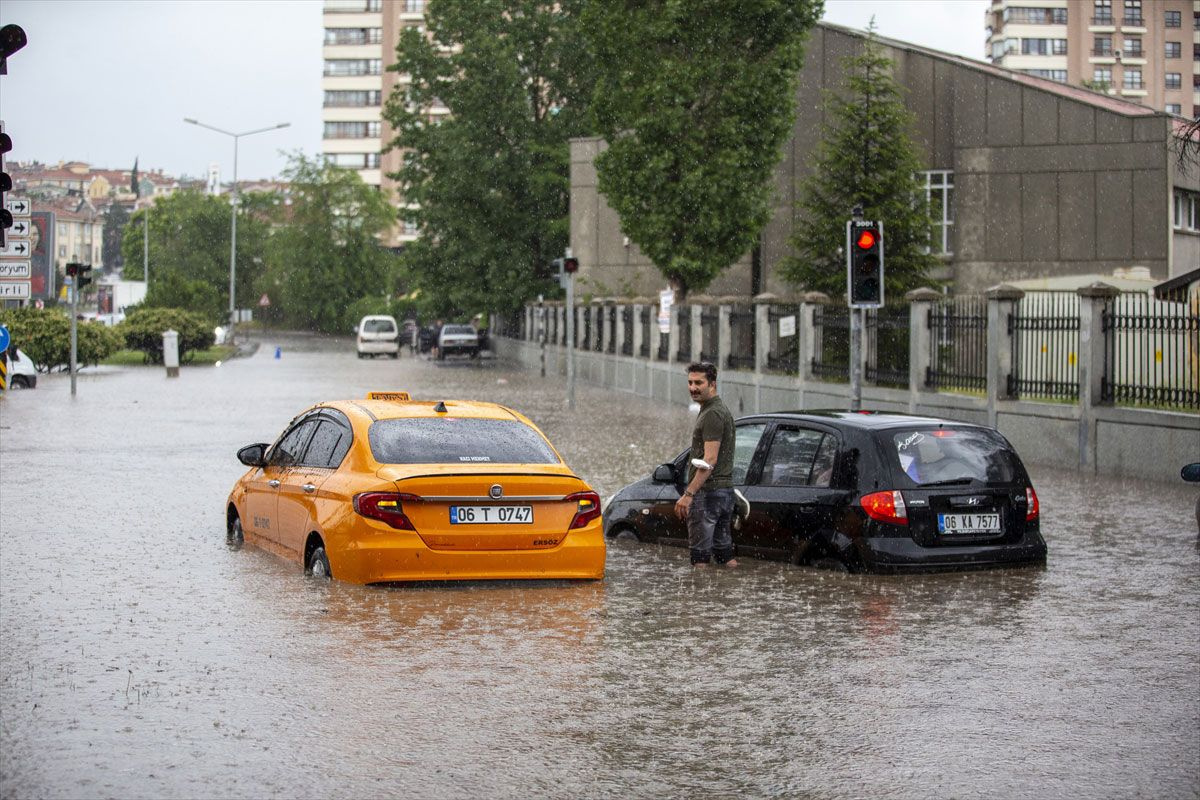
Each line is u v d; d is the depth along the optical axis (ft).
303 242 412.36
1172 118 153.17
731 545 41.04
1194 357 64.54
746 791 20.79
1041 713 25.25
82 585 37.06
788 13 148.56
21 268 93.25
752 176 150.00
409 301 386.11
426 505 35.12
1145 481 65.82
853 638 31.40
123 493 58.29
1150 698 26.35
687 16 147.84
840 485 39.86
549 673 27.84
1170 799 20.49
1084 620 33.58
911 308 83.30
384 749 22.68
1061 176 152.66
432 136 237.45
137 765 21.68
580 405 122.72
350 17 491.31
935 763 22.21
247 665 28.22
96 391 134.51
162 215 496.23
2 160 56.75
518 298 233.96
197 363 208.33
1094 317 69.87
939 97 156.46
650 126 148.66
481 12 232.94
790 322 100.12
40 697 25.67
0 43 49.98
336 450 38.34
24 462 70.59
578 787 20.88
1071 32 441.68
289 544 39.63
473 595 35.70
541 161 236.43
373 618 32.68
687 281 154.10
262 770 21.49
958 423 40.70
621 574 39.40
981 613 34.35
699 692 26.50
